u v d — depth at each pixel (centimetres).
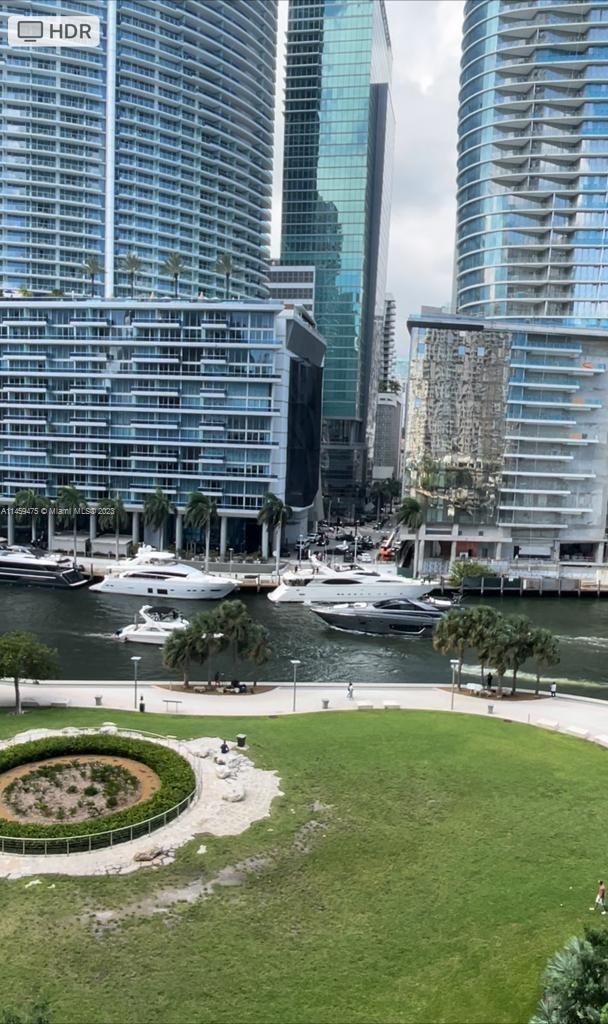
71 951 2956
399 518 12456
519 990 2838
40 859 3556
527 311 15975
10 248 17712
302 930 3138
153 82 18225
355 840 3834
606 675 7906
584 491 13550
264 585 11819
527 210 15712
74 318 13850
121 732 5119
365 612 9425
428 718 5828
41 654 5741
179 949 2992
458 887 3478
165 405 13788
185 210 19062
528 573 12700
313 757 4853
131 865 3534
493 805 4284
